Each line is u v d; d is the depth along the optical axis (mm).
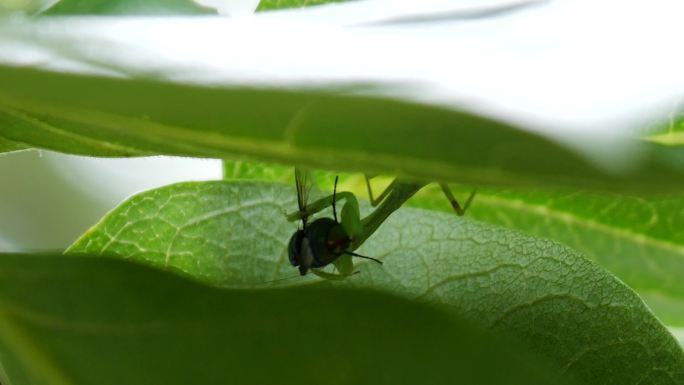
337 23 156
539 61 143
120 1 173
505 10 154
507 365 144
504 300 183
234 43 146
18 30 145
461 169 125
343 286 150
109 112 141
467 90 133
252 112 139
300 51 144
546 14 153
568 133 119
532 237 185
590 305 181
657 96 142
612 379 179
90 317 154
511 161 122
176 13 172
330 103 136
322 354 147
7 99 141
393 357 145
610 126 124
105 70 142
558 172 119
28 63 142
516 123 121
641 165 121
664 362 179
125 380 152
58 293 155
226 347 150
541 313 182
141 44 144
